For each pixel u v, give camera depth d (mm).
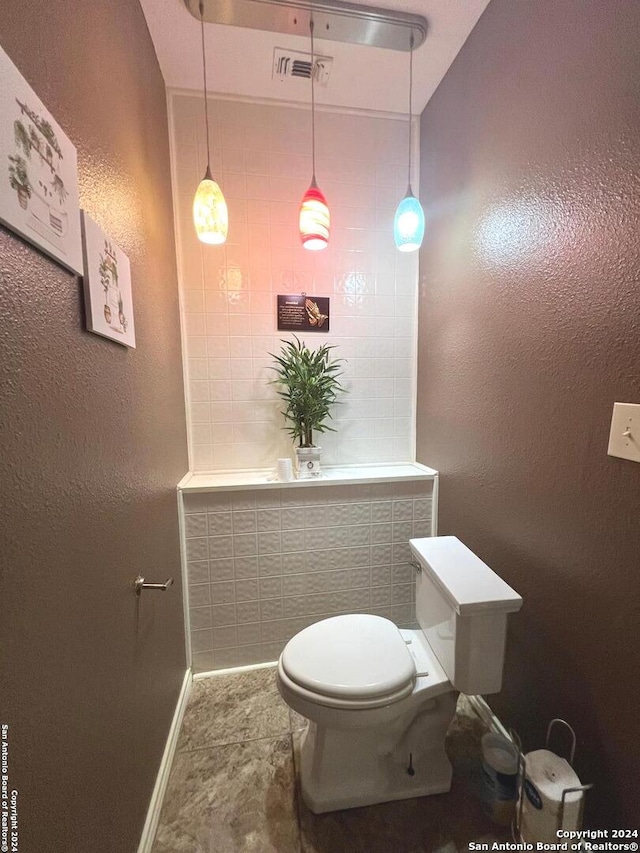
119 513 847
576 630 917
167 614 1248
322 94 1594
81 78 707
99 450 749
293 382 1579
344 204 1721
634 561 764
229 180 1608
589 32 813
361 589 1674
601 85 788
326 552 1628
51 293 575
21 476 491
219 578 1552
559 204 922
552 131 935
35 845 492
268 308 1697
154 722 1062
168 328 1393
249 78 1493
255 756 1203
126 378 921
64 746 576
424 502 1685
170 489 1362
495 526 1240
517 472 1124
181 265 1613
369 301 1792
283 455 1764
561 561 959
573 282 890
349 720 900
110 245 807
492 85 1180
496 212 1183
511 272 1120
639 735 761
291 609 1623
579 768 908
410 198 1371
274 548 1582
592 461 856
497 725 1234
